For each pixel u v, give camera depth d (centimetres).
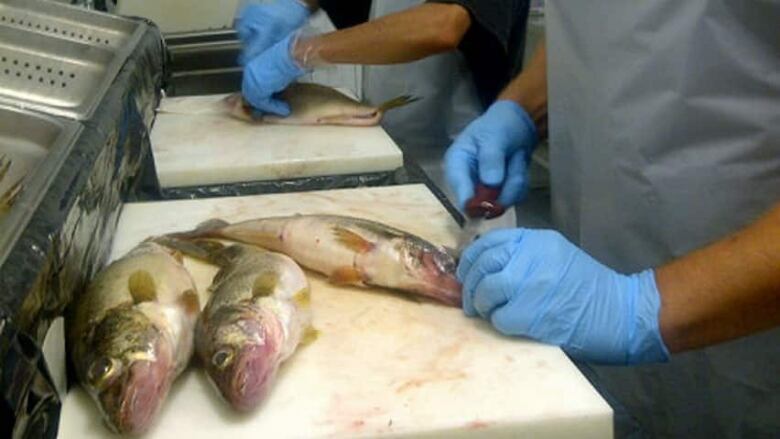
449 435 73
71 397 77
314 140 163
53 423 71
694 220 106
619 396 122
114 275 85
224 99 193
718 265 80
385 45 169
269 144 161
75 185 88
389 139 164
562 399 76
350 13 212
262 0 204
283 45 175
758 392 110
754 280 77
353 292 96
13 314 61
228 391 72
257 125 175
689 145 105
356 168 152
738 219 104
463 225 116
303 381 79
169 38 247
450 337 86
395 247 94
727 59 98
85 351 75
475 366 81
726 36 97
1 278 65
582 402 76
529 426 74
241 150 157
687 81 101
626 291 85
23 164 105
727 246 81
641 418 121
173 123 176
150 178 141
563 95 120
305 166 150
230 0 262
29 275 68
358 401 76
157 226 119
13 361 61
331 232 99
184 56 245
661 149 106
